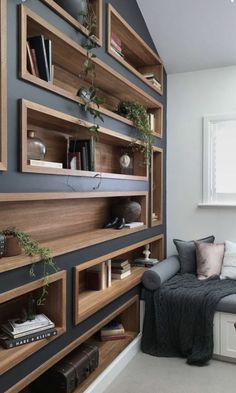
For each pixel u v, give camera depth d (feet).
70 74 8.27
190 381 8.14
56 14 6.27
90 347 7.72
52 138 7.60
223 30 10.78
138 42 10.39
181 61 12.28
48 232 7.50
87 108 7.17
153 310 9.73
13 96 5.24
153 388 7.84
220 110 12.25
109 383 7.93
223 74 12.17
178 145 12.92
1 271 4.86
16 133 5.31
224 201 12.37
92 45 7.29
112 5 8.79
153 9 10.54
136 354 9.48
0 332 5.89
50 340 5.96
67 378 6.58
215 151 12.45
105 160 10.03
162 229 12.74
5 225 6.26
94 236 8.04
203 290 9.59
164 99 12.81
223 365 8.91
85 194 7.27
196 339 9.08
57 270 6.21
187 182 12.81
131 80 9.63
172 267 11.07
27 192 5.57
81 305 7.50
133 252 12.01
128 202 10.23
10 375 5.15
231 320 8.97
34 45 6.03
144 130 10.09
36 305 6.43
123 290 8.84
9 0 5.14
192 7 10.21
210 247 11.31
